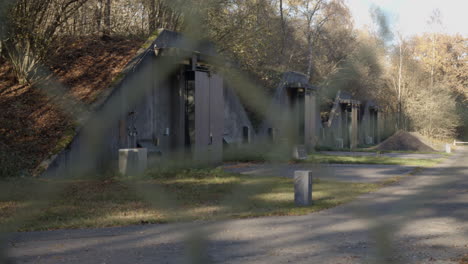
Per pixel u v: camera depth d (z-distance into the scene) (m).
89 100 13.41
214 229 5.21
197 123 15.81
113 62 15.23
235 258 3.93
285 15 24.03
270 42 22.50
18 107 13.24
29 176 10.53
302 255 4.06
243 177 12.66
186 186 10.42
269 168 16.14
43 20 14.55
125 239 4.89
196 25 15.30
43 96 13.79
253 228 5.60
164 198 8.34
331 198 8.67
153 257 3.97
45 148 11.68
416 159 21.66
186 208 7.27
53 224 5.88
